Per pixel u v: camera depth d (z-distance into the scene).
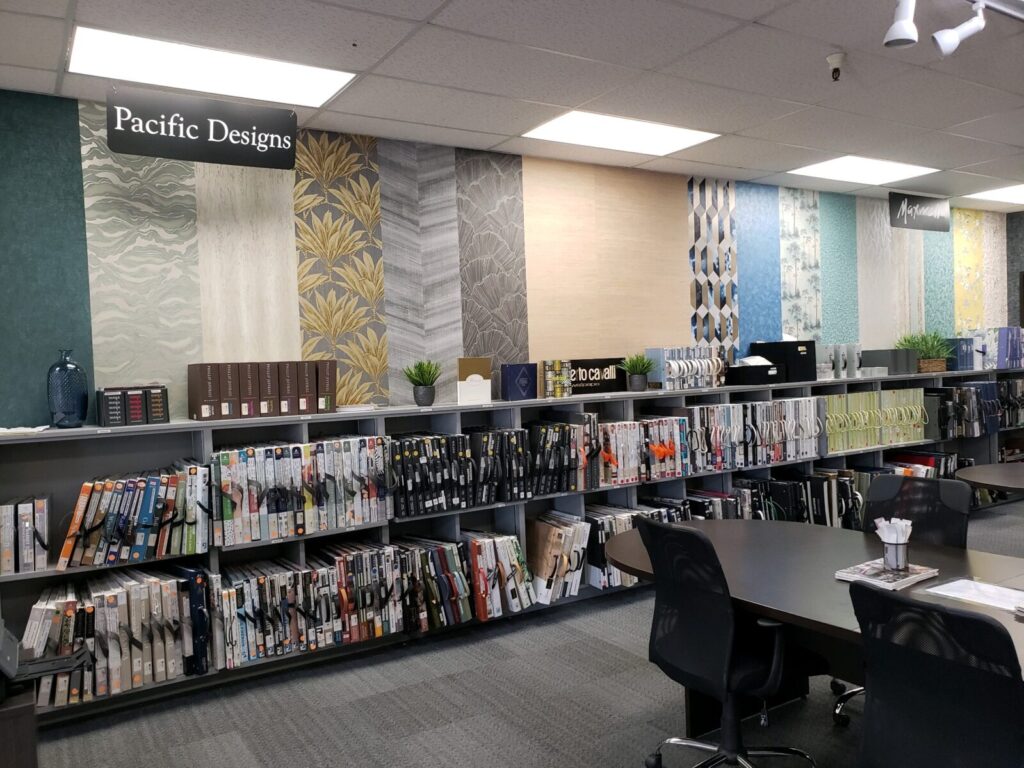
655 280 5.41
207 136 3.21
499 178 4.74
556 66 3.37
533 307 4.86
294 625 3.54
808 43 3.24
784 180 5.86
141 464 3.69
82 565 3.18
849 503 5.53
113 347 3.63
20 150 3.44
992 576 2.38
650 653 2.63
